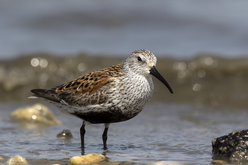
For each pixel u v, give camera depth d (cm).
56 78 1720
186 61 1744
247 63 1697
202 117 1243
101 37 2114
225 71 1686
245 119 1207
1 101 1489
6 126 1095
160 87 1612
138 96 870
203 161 793
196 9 2286
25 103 1452
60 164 769
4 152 852
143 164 778
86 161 777
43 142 948
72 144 940
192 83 1631
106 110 870
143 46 1984
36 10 2314
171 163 772
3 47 1942
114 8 2327
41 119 1152
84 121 923
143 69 873
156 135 1029
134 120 1212
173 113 1304
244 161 772
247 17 2162
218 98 1487
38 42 2014
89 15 2286
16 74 1714
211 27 2130
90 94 870
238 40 2009
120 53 1897
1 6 2341
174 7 2314
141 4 2341
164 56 1798
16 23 2230
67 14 2297
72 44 2016
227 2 2342
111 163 784
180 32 2134
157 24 2208
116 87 859
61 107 917
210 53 1795
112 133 1058
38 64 1761
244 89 1541
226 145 813
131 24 2225
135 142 962
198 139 982
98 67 1753
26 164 760
